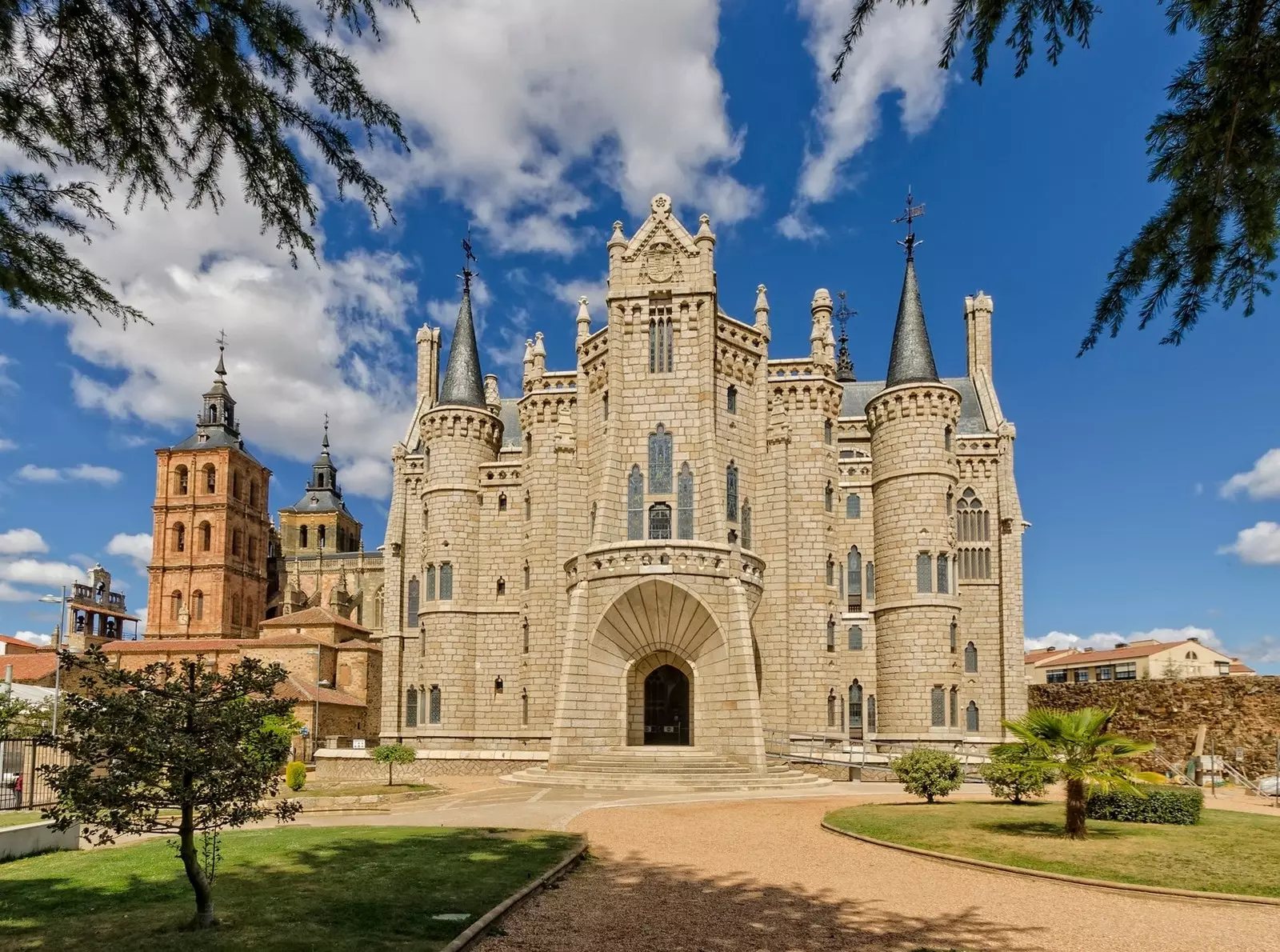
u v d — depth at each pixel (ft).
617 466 171.53
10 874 60.64
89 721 45.29
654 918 52.95
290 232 37.09
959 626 184.24
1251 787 136.05
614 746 155.22
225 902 51.88
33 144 33.14
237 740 47.67
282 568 398.01
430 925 47.44
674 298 176.96
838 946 47.47
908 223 204.13
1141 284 33.40
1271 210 30.81
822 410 188.14
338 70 33.42
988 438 204.74
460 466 212.84
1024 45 32.27
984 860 69.26
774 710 171.73
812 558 182.09
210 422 380.99
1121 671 330.54
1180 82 30.81
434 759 180.24
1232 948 48.16
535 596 197.67
